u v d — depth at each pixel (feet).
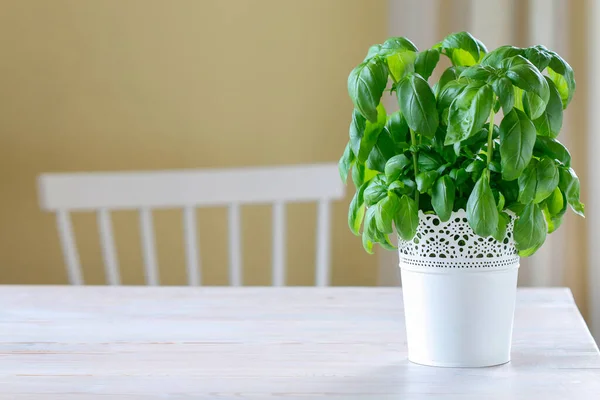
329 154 10.71
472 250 4.89
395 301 6.29
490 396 4.71
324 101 10.68
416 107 4.71
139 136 10.77
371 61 4.81
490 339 5.00
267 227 10.82
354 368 5.04
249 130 10.76
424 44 9.86
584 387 4.79
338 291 6.57
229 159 10.77
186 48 10.75
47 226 10.80
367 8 10.59
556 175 4.75
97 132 10.77
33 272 10.82
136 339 5.51
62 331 5.67
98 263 10.81
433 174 4.79
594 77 9.58
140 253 10.83
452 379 4.88
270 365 5.09
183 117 10.76
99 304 6.26
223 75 10.75
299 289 6.64
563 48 9.68
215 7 10.72
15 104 10.77
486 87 4.60
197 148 10.77
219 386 4.84
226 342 5.45
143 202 8.23
